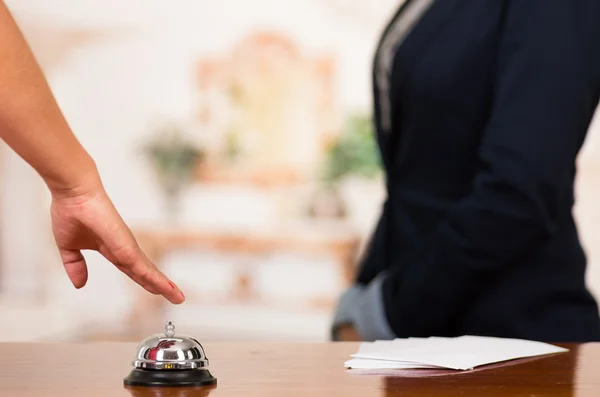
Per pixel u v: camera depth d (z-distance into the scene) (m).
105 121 7.56
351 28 7.35
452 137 1.58
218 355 1.14
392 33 1.71
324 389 0.87
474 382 0.92
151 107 7.54
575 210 7.00
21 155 0.86
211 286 7.46
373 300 1.58
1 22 0.79
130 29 7.51
